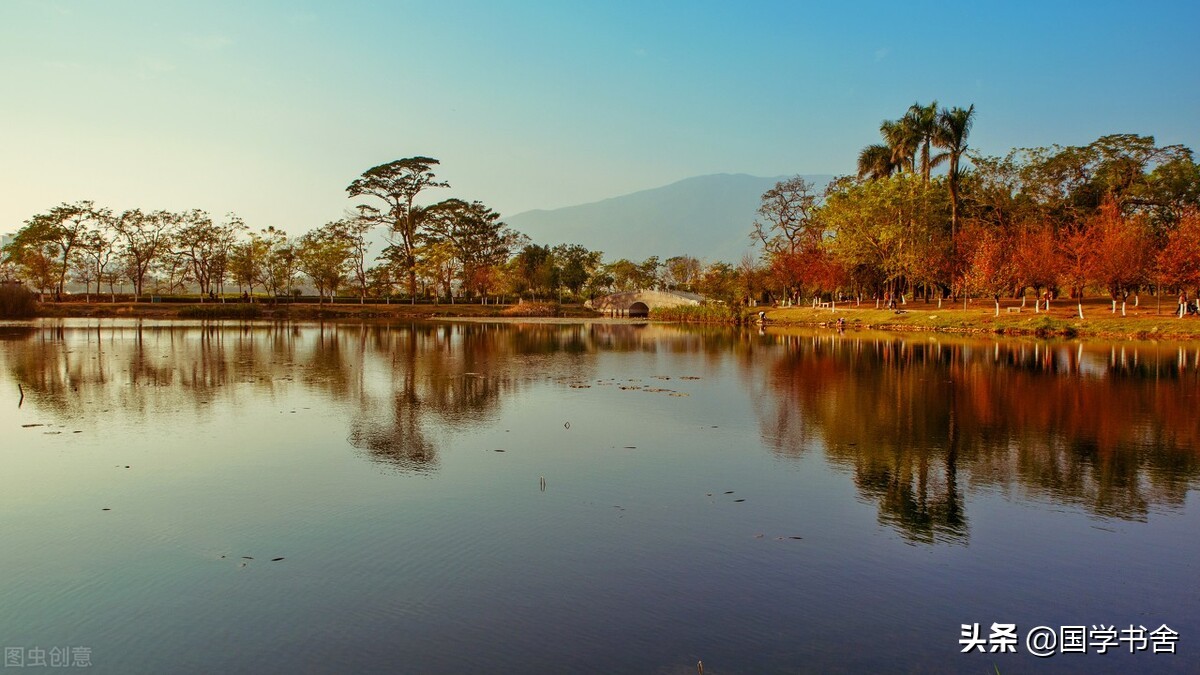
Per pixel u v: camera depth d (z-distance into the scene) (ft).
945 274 256.52
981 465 58.54
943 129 259.80
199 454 61.26
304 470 56.18
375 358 144.15
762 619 31.96
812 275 304.09
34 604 33.58
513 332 248.32
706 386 105.70
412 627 31.19
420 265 403.34
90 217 337.52
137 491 50.47
